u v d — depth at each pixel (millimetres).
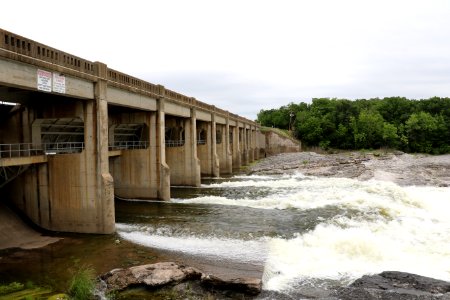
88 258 21453
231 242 23844
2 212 26578
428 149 115000
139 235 26125
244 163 88625
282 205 35062
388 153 103000
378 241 22797
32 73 21016
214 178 60906
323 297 15914
